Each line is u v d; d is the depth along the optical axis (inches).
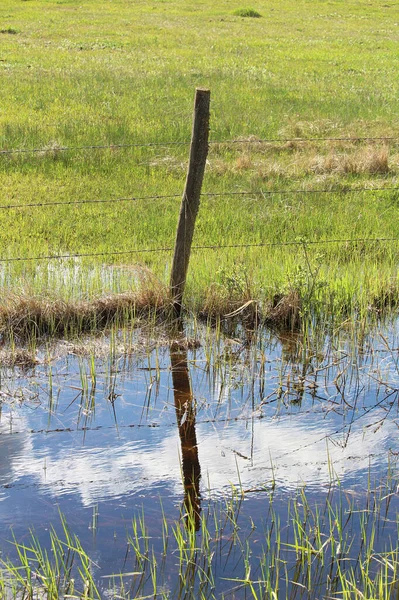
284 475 204.8
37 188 463.2
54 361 267.3
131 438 223.0
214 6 1740.9
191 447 218.8
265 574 169.3
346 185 480.1
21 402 241.1
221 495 195.9
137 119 645.9
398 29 1501.0
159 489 197.6
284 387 255.1
